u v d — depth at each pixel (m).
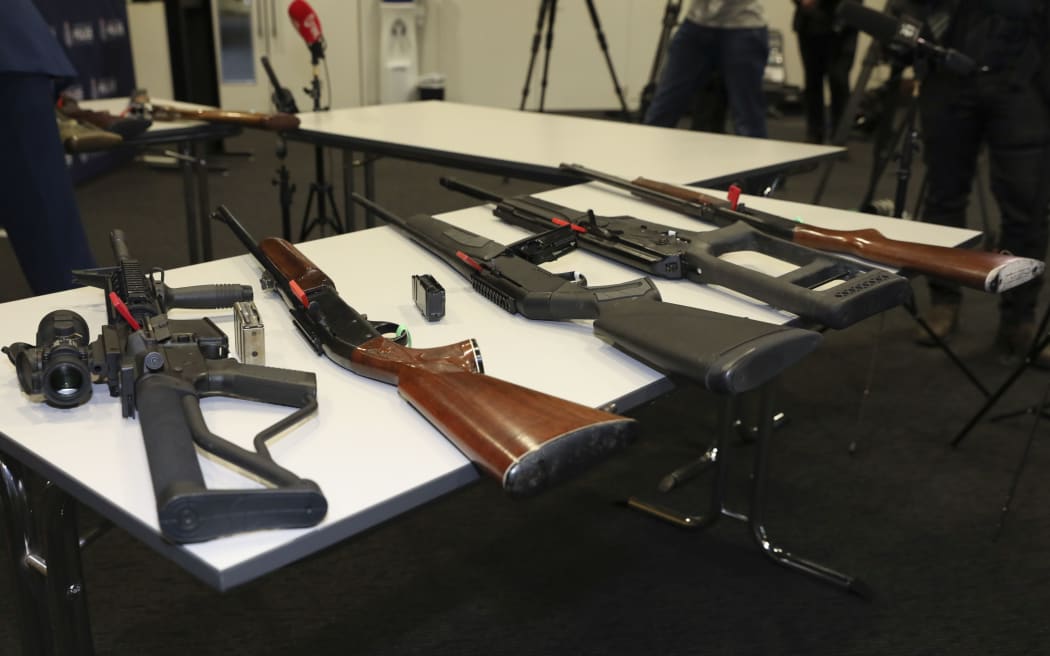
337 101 7.00
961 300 3.23
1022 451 2.52
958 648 1.78
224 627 1.81
